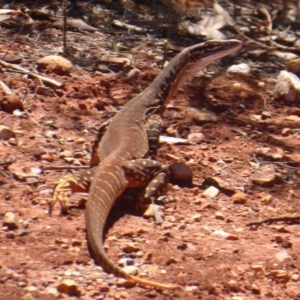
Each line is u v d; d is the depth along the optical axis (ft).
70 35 56.95
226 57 59.82
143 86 50.16
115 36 59.06
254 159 41.88
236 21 67.41
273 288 28.99
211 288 28.02
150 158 37.68
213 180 37.81
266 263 30.55
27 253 28.78
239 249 31.53
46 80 47.06
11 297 25.81
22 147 38.58
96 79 49.78
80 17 61.00
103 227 30.60
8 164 36.29
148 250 30.22
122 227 32.04
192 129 45.34
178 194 36.22
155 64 54.60
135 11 64.59
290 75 52.34
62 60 49.78
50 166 36.99
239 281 29.01
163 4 65.51
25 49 52.13
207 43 44.24
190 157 41.01
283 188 38.81
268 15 69.10
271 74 57.62
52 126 42.09
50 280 27.27
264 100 51.72
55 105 44.73
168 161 40.14
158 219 32.96
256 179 38.81
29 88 46.09
